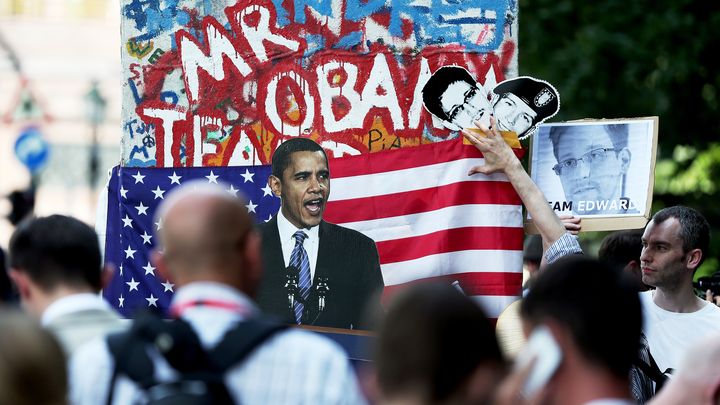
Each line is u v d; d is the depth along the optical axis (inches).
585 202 617.0
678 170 1552.7
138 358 342.0
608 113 1510.8
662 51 1509.6
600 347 324.2
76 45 2755.9
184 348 337.1
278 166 618.8
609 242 721.0
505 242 607.8
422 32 617.9
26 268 414.6
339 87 617.9
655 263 619.8
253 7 621.9
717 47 1525.6
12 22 2768.2
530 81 610.9
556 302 329.1
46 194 2490.2
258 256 365.1
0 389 283.9
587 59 1486.2
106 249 627.5
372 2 617.9
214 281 354.0
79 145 2554.1
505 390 296.2
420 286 297.4
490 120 608.4
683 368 386.9
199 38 625.3
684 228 615.8
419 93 617.0
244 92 622.8
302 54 620.4
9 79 2625.5
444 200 610.2
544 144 620.7
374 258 610.9
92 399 345.4
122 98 628.4
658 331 622.5
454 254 607.2
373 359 295.9
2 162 2524.6
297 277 612.7
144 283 623.5
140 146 628.1
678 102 1540.4
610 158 616.1
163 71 626.5
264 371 343.0
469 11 617.9
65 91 2650.1
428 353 285.6
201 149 624.7
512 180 600.4
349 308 609.0
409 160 613.6
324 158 616.7
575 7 1524.4
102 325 409.7
